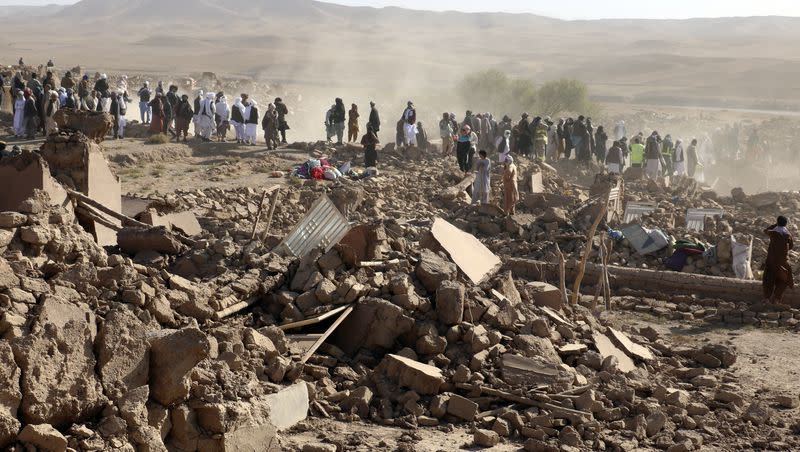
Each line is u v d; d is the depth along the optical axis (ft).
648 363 40.70
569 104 242.99
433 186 83.82
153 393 23.39
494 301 40.01
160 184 75.56
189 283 34.55
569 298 54.29
